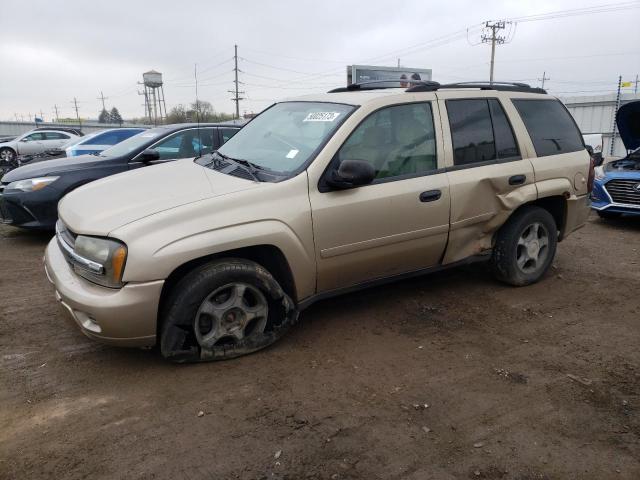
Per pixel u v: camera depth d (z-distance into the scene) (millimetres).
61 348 3746
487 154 4535
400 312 4445
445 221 4238
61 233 3740
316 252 3660
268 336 3654
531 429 2863
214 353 3477
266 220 3420
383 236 3926
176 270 3289
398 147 4035
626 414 3016
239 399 3107
